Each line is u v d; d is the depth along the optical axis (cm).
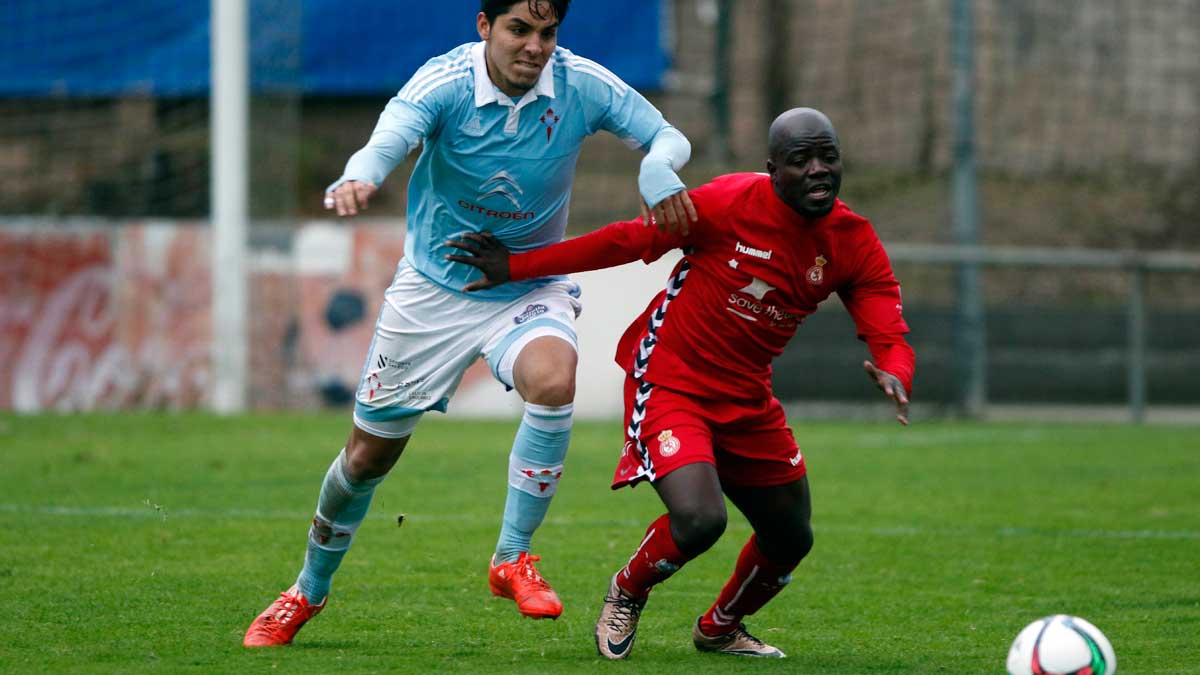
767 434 1584
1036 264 5697
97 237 5306
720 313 1559
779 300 1560
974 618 1889
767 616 1903
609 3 5725
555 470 1611
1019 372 6084
